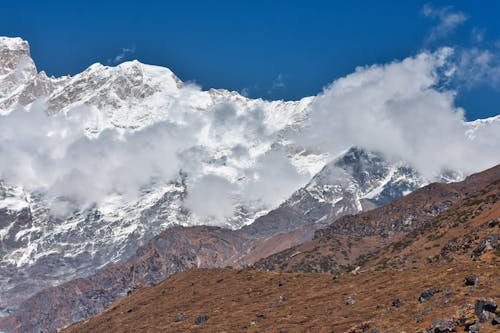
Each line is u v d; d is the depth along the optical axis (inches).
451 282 6766.7
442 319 5398.6
